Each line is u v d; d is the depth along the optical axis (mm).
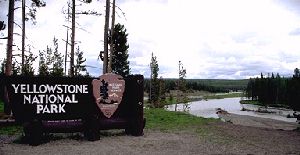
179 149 10992
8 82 12023
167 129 15898
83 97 13289
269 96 120938
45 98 12594
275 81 122375
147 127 16469
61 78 12852
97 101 13414
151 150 10742
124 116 14117
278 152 10891
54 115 12750
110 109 13664
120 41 43156
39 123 11352
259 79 139250
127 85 14180
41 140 11625
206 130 15836
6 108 13047
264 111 83438
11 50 17219
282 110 92188
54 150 10453
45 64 31672
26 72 26219
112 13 24422
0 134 13258
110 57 25094
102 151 10430
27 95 12305
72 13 23828
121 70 44156
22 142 11727
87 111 13344
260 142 12836
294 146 12148
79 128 12484
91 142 12086
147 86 101938
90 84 13406
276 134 15477
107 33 23406
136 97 13852
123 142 12180
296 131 17172
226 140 13016
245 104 125500
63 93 12891
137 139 12883
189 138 13297
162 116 21547
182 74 77500
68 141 12195
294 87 95438
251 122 27984
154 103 68688
